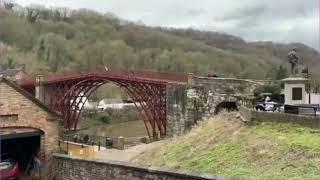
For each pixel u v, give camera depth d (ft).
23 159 62.28
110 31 490.08
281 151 49.70
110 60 404.98
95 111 287.89
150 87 154.92
